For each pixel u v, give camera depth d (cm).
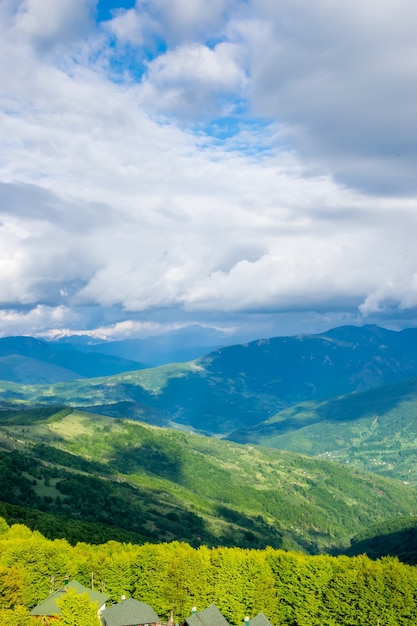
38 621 11256
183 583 14800
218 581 15100
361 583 13825
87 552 16438
